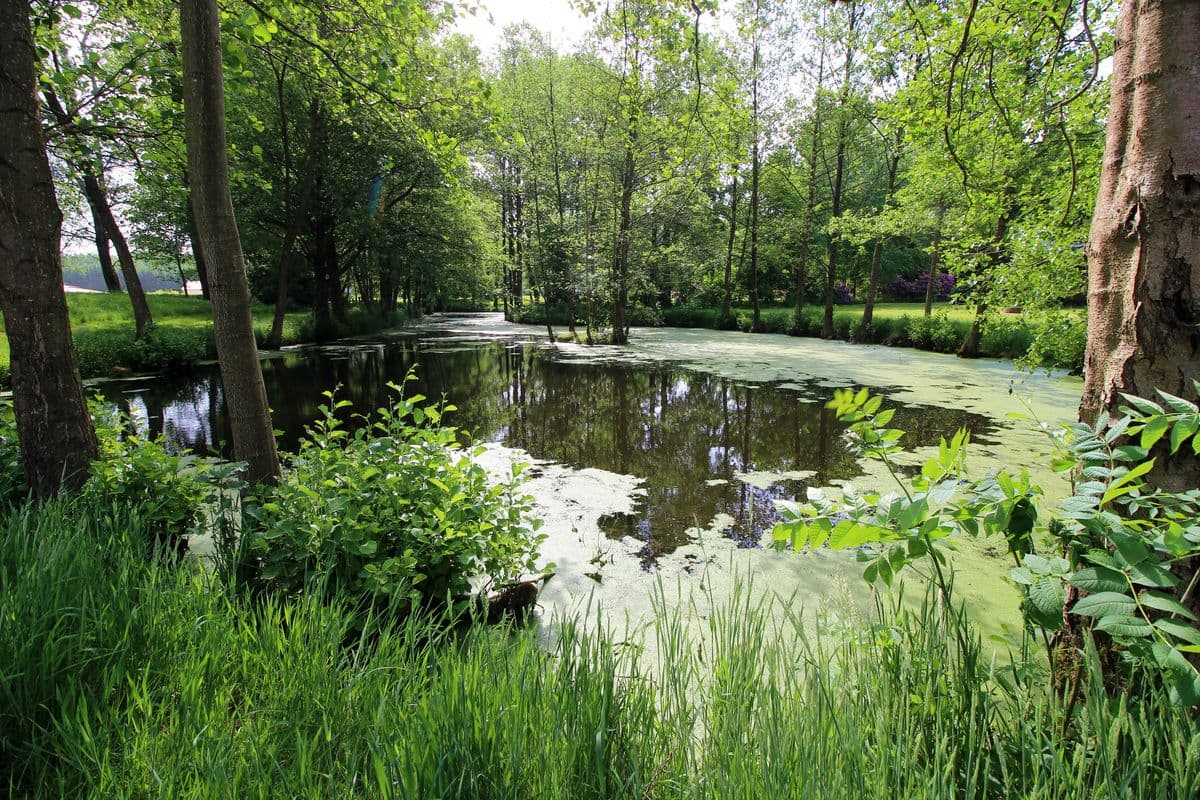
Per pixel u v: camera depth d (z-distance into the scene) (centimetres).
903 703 133
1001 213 785
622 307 1786
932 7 479
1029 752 126
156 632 183
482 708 136
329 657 180
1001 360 1248
